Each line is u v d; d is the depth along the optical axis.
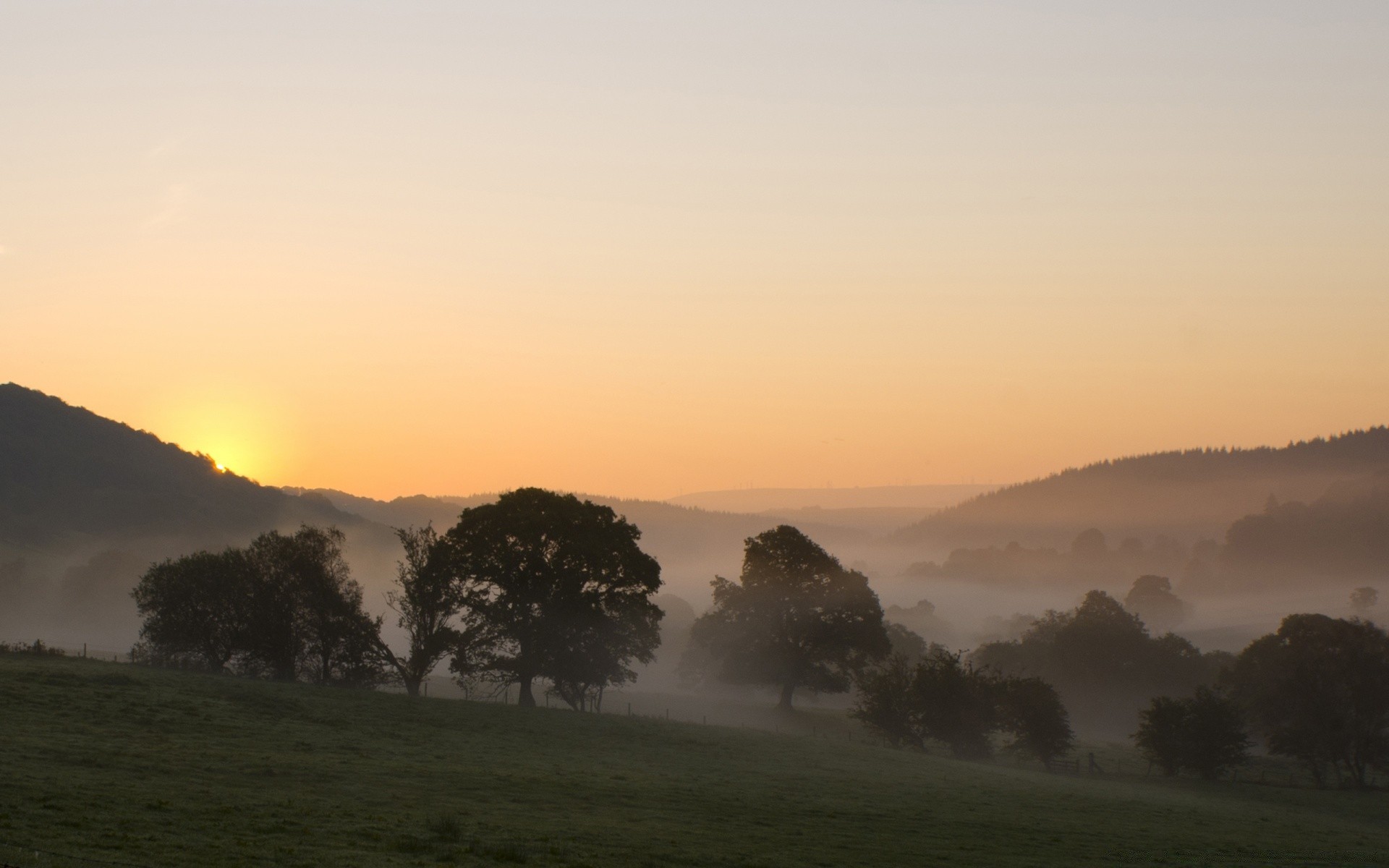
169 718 50.56
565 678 81.12
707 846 33.66
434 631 81.69
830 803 46.69
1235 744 86.75
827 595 109.06
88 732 44.75
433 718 62.47
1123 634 149.12
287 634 79.44
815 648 109.69
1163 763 88.19
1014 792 58.53
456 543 82.19
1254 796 78.94
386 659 81.38
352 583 83.62
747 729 78.44
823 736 96.50
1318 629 95.12
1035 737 87.50
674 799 43.47
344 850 27.88
